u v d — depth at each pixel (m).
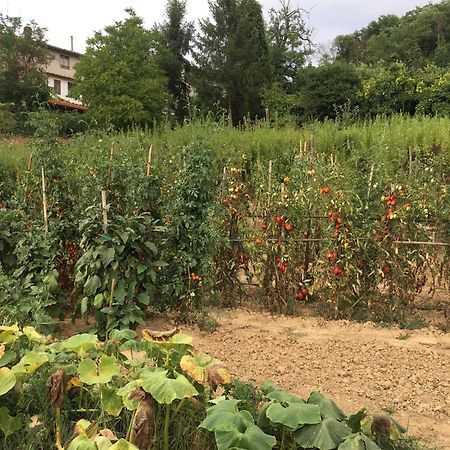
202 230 6.02
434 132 12.16
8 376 2.99
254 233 6.64
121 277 5.39
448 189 6.52
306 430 2.75
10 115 21.39
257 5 33.38
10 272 6.31
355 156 9.17
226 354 5.17
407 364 4.95
